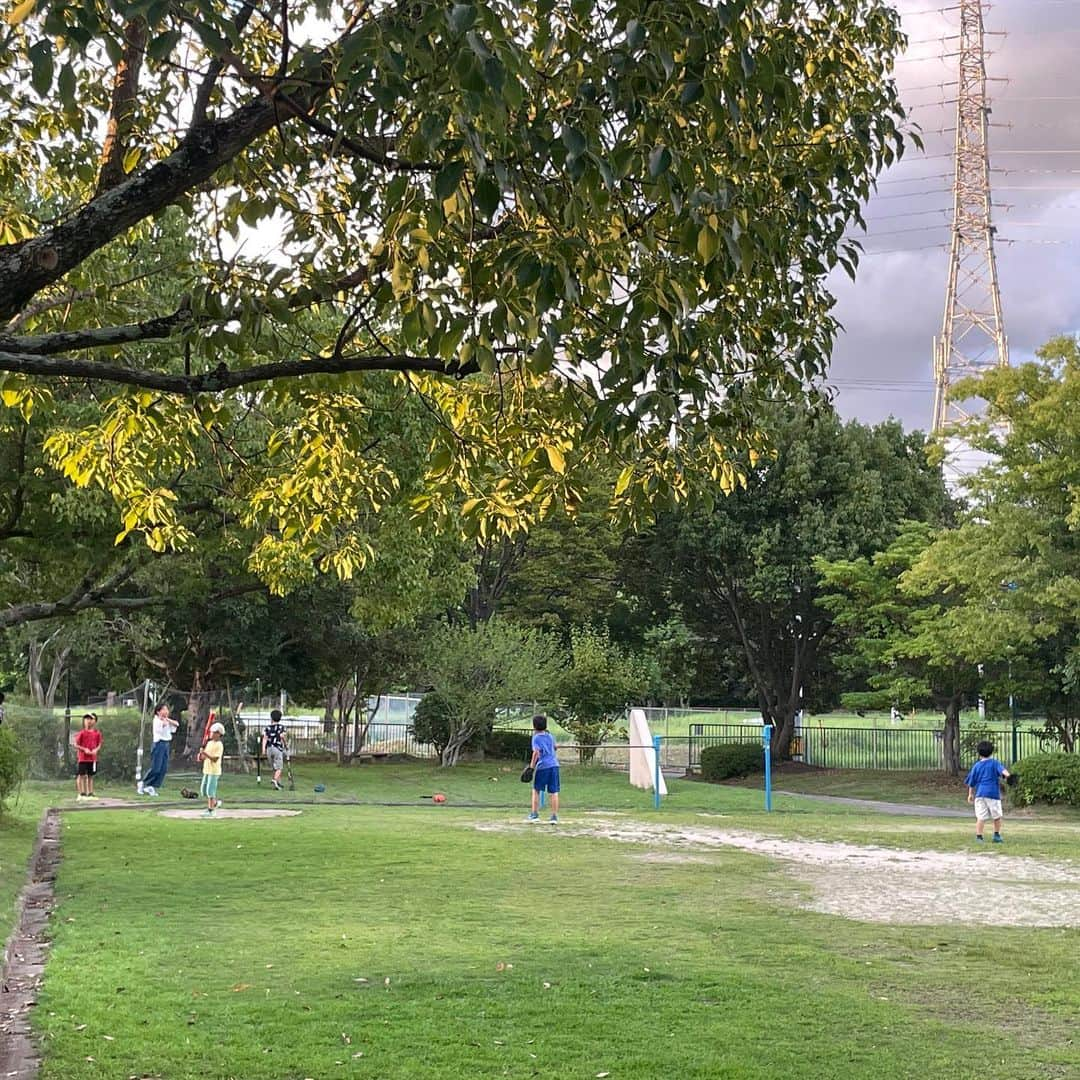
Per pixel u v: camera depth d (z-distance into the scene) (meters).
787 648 41.59
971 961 9.43
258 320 5.55
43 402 7.71
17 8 4.09
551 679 38.19
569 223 5.15
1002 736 35.84
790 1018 7.57
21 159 7.88
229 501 14.03
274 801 25.14
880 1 7.31
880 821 22.75
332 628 34.06
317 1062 6.51
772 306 6.67
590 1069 6.44
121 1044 6.80
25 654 45.06
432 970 8.80
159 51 4.12
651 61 5.02
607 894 12.62
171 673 37.44
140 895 12.24
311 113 5.89
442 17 4.30
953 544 27.89
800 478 36.56
